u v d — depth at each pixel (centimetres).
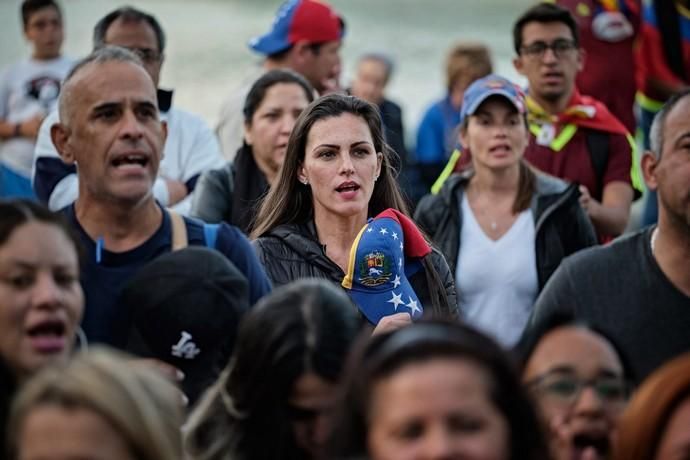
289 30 1933
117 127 1077
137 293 988
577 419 883
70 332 905
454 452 709
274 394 852
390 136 2148
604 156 1747
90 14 6175
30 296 889
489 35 6056
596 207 1692
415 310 1220
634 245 1202
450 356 727
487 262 1545
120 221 1084
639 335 1184
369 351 757
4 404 877
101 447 748
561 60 1748
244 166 1622
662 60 2173
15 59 4838
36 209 909
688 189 1156
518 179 1576
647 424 804
